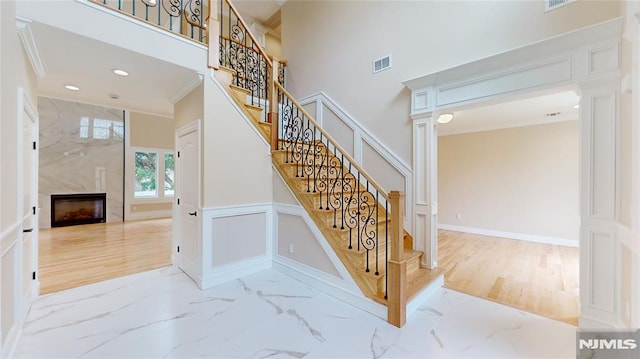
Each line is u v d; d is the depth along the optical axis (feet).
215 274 10.37
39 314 8.11
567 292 9.98
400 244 7.73
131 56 8.58
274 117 12.32
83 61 8.86
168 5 16.06
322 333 7.30
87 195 23.66
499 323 7.83
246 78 14.11
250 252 11.55
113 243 16.98
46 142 21.84
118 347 6.62
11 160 6.12
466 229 20.95
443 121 14.05
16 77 6.43
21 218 6.79
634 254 6.04
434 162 10.97
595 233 7.34
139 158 26.91
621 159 6.95
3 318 5.76
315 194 10.47
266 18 22.40
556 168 17.25
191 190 11.09
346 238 9.65
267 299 9.23
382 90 13.00
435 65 11.22
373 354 6.47
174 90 11.71
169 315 8.14
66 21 7.06
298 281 10.77
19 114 6.63
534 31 8.93
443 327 7.62
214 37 10.46
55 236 18.94
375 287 8.32
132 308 8.55
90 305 8.71
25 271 7.82
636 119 5.92
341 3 15.07
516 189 18.70
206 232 10.12
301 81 17.37
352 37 14.43
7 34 5.72
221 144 10.60
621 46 6.97
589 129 7.45
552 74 8.12
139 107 14.67
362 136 13.67
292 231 11.28
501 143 19.36
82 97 12.73
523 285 10.64
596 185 7.35
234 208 10.95
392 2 12.71
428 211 10.91
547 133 17.57
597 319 7.27
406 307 8.18
